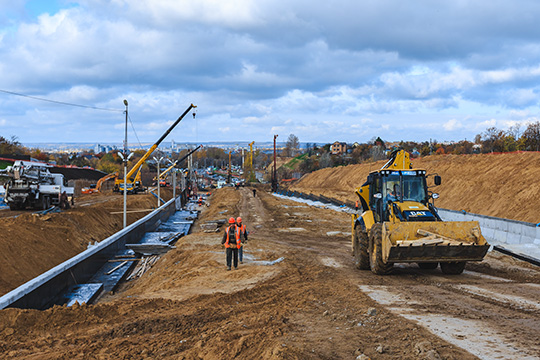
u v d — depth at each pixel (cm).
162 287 1340
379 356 535
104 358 601
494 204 2819
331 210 4134
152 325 784
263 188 10538
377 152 9594
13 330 763
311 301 910
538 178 2652
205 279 1311
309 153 16238
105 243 1900
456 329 649
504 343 575
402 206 1221
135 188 6109
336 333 650
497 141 5959
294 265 1479
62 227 2233
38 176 3300
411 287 1028
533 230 1645
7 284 1462
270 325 708
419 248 1088
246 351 571
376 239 1181
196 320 796
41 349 683
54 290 1291
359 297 912
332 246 2072
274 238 2423
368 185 1434
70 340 724
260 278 1257
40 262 1753
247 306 899
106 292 1491
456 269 1195
